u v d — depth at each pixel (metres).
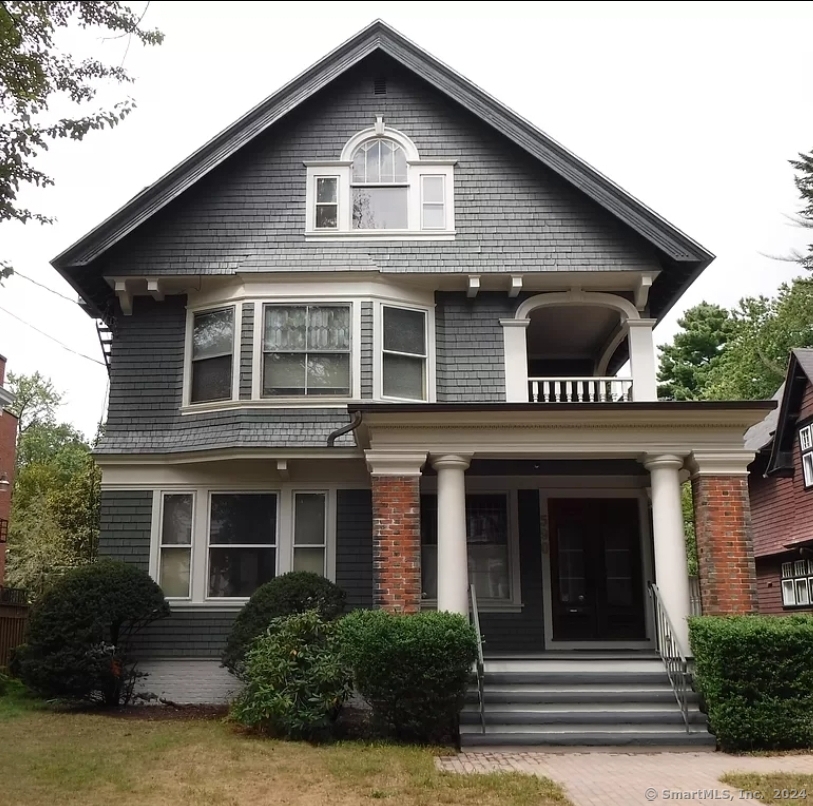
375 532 11.12
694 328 40.41
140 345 14.32
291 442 13.32
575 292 14.42
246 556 13.66
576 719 10.03
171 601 13.41
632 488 14.53
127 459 13.77
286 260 14.12
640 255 14.15
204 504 13.74
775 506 23.17
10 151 9.30
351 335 13.85
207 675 13.12
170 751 8.81
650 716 10.09
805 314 32.84
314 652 10.26
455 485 11.30
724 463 11.30
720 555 11.07
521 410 11.14
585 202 14.41
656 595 11.41
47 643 12.12
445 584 10.98
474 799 7.17
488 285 14.35
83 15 9.67
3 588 21.02
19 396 48.28
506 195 14.49
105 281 14.20
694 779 7.95
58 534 28.16
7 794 6.99
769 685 9.58
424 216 14.41
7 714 11.27
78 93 9.85
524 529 14.25
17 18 8.95
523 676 10.76
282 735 9.87
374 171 14.63
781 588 23.16
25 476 34.41
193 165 13.98
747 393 33.19
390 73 15.05
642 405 11.10
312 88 14.43
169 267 14.06
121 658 12.52
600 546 14.38
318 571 13.52
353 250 14.19
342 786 7.53
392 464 11.29
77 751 8.70
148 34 9.94
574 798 7.22
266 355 13.85
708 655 9.84
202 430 13.74
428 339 14.22
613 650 13.70
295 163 14.62
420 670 9.58
